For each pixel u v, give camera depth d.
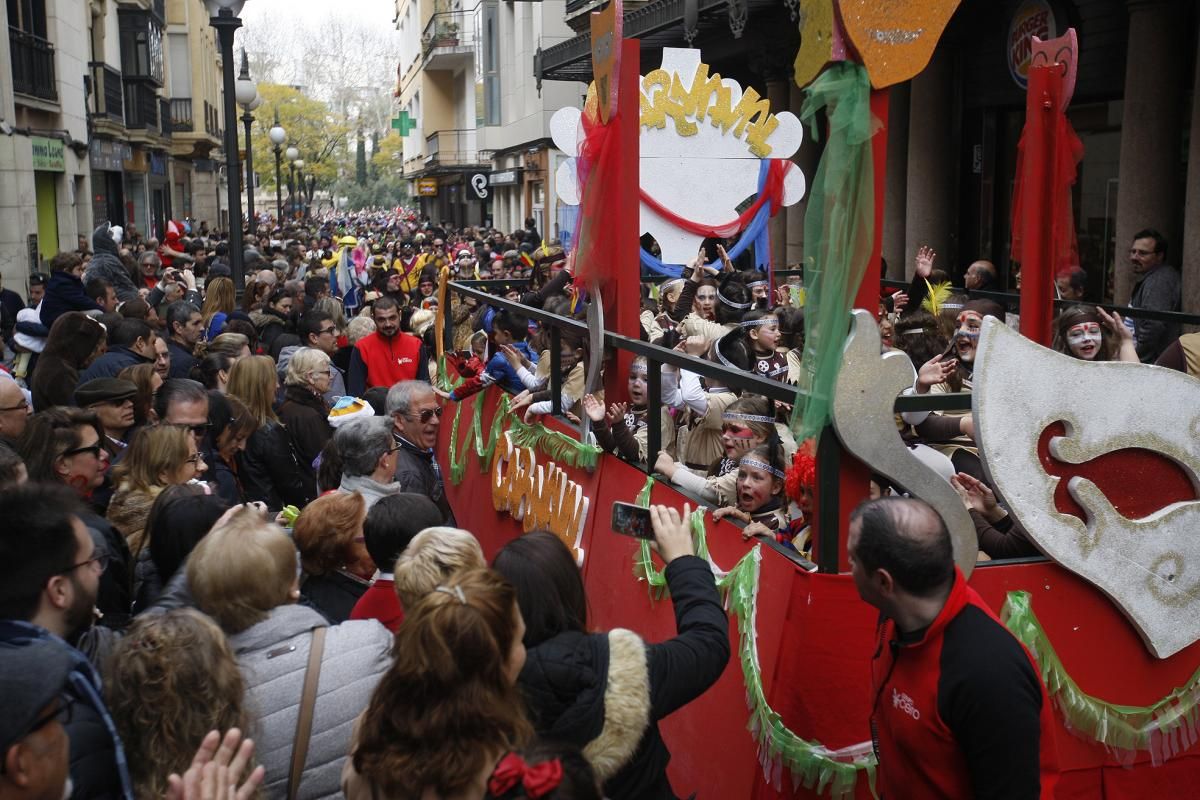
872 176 3.37
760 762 3.46
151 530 3.92
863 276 3.36
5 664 2.03
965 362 5.49
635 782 2.86
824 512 3.39
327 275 18.17
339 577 4.15
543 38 33.56
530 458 6.27
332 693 3.02
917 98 14.60
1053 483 3.44
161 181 42.28
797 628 3.38
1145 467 3.52
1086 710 3.44
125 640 2.67
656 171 8.60
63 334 7.05
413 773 2.33
